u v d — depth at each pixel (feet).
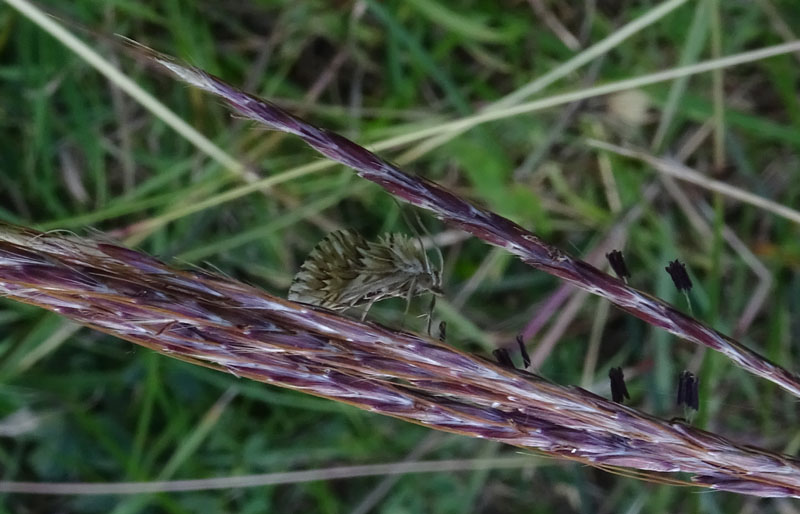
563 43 0.57
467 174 0.57
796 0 0.56
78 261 0.34
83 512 0.58
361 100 0.58
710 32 0.56
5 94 0.56
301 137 0.35
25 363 0.54
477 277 0.56
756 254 0.56
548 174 0.57
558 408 0.36
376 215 0.58
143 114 0.56
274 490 0.59
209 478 0.55
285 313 0.35
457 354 0.36
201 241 0.56
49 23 0.47
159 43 0.56
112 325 0.34
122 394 0.58
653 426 0.37
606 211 0.57
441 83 0.55
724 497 0.57
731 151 0.57
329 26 0.57
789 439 0.56
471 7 0.57
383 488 0.57
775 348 0.54
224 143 0.55
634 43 0.57
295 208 0.55
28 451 0.57
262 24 0.58
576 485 0.58
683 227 0.59
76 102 0.55
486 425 0.37
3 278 0.33
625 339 0.59
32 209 0.57
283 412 0.58
